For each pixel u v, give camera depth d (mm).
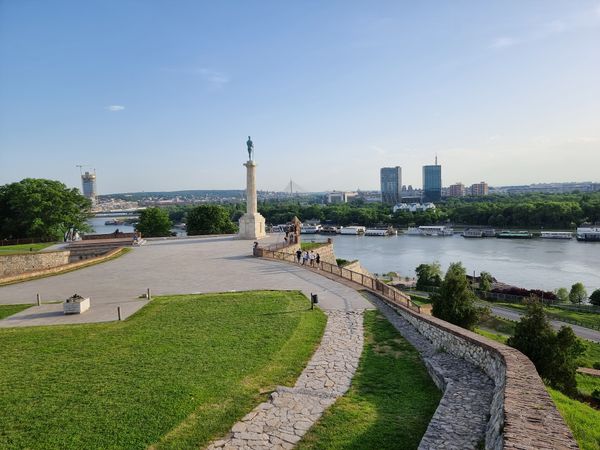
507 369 12766
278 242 59688
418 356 18391
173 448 11633
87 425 12797
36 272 39281
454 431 11555
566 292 69500
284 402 14156
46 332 22188
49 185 77062
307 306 26375
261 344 19641
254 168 65750
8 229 72812
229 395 14664
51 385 15578
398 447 11578
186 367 17031
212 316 24438
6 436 12297
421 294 75500
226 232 91500
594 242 129250
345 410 13648
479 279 80750
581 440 12094
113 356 18391
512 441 8586
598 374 33531
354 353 18766
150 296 30156
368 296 28703
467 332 17672
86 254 57250
